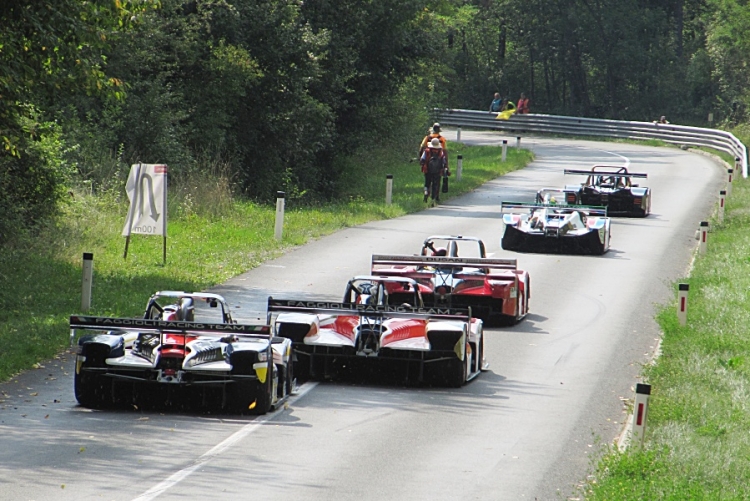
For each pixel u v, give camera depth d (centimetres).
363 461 3725
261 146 13725
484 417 4512
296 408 4538
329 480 3466
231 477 3434
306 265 8512
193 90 12575
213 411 4428
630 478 3569
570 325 6738
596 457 3934
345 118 15850
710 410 4675
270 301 5169
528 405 4769
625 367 5628
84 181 10000
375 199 13850
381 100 16600
